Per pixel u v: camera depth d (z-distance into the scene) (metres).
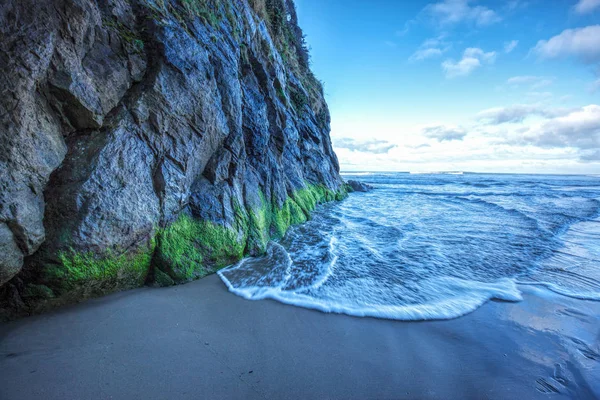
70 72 4.48
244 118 9.78
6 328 4.13
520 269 7.42
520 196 28.55
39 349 3.74
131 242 5.30
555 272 7.21
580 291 6.09
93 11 4.82
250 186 9.14
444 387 3.39
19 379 3.23
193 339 4.16
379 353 4.00
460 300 5.61
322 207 18.89
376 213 16.80
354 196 28.02
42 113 4.27
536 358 3.93
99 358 3.65
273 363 3.72
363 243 9.84
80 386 3.19
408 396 3.24
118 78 5.34
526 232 11.66
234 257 7.21
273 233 10.09
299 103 18.83
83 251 4.60
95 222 4.71
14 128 3.82
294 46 21.48
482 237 10.76
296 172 16.09
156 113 5.80
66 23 4.36
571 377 3.56
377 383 3.43
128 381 3.29
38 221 4.21
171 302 5.22
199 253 6.45
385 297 5.70
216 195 7.27
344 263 7.74
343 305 5.33
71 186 4.59
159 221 5.85
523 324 4.79
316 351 4.00
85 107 4.73
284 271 7.01
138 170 5.48
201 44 7.22
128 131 5.38
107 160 4.98
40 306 4.50
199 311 4.97
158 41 5.91
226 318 4.79
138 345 3.95
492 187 43.34
